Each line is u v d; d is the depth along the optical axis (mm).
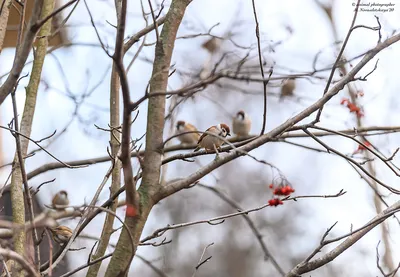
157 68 8062
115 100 10109
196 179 7699
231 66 10930
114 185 9234
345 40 8180
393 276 9062
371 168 17078
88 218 8336
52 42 14711
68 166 8938
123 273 7254
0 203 11719
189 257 37344
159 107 7895
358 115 13883
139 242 7879
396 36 8406
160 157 7723
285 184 10531
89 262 7887
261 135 8055
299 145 8672
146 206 7457
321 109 8148
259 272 37500
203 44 14133
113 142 9648
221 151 8672
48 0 10312
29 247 7969
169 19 8305
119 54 6359
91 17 10875
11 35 16141
